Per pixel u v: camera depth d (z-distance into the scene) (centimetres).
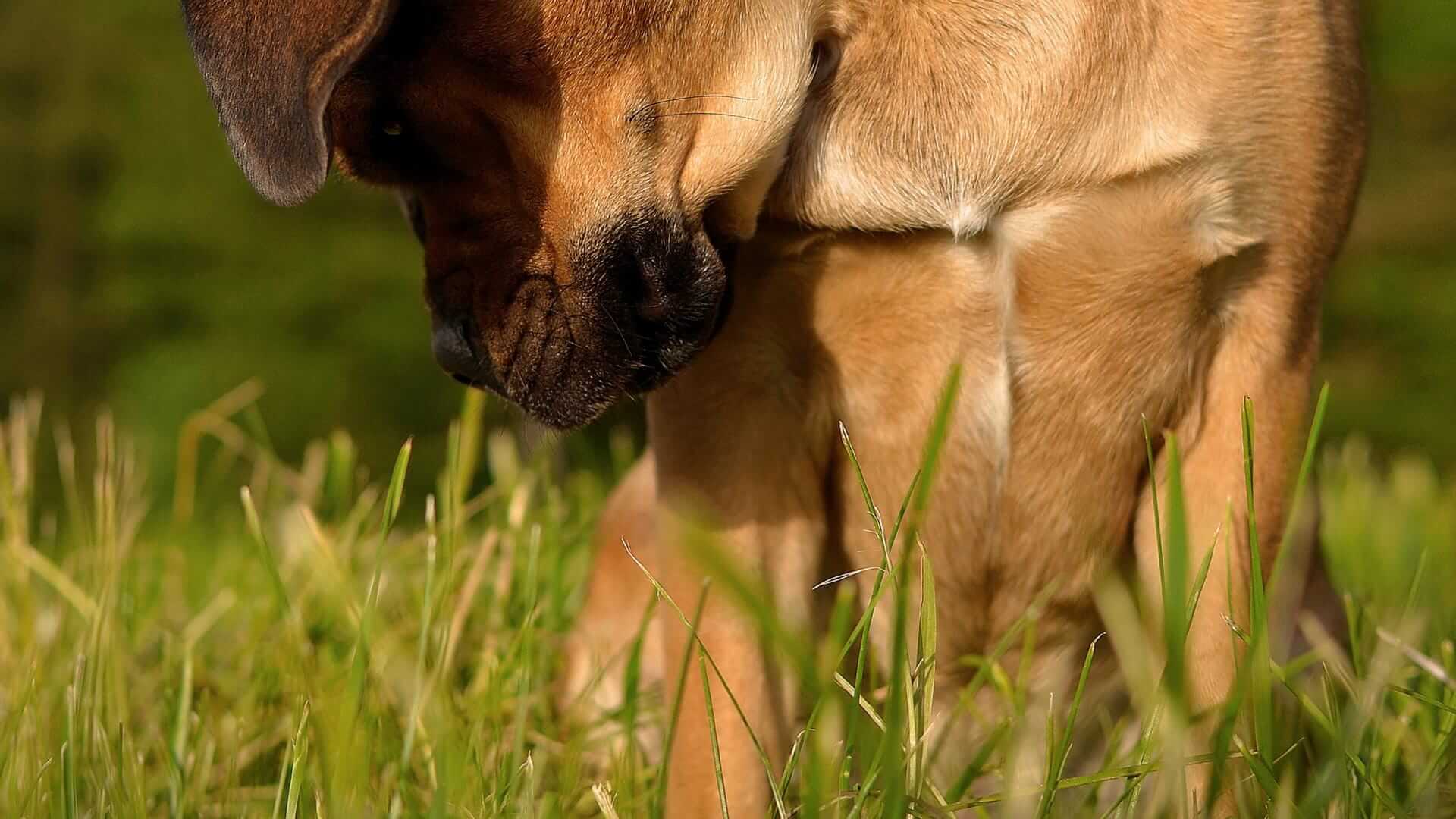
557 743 187
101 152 1152
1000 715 188
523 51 176
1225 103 178
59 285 1121
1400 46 922
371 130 178
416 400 991
